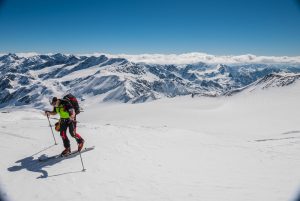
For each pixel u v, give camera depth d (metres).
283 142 18.62
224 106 133.25
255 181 11.18
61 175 11.80
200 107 141.12
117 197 9.94
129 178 11.55
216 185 10.87
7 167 12.66
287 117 76.88
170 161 13.70
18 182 11.18
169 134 19.98
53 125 20.73
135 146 15.95
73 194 10.19
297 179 11.17
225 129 56.38
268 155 14.98
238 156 14.80
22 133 17.64
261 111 97.56
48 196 10.05
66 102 13.76
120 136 18.19
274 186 10.59
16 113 32.09
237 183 11.02
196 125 68.62
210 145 17.38
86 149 14.86
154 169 12.56
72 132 13.62
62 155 13.78
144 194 10.16
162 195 10.05
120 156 14.09
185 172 12.28
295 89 161.00
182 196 9.96
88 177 11.59
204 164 13.38
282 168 12.65
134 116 111.69
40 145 15.77
